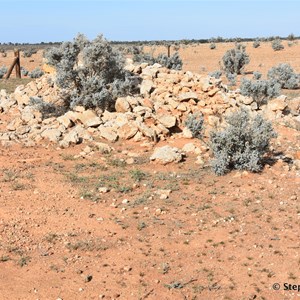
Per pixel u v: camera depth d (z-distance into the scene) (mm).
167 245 7668
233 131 11180
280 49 55312
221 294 6309
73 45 17531
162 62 32281
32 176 10891
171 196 9680
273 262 7055
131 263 7117
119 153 12664
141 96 16250
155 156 11797
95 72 16938
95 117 14594
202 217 8648
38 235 8031
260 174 10773
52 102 17031
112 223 8508
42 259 7207
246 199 9359
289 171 10969
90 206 9289
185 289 6430
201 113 15094
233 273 6809
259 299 6203
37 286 6473
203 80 17000
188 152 12672
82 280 6633
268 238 7773
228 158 11156
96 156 12414
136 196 9750
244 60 37875
